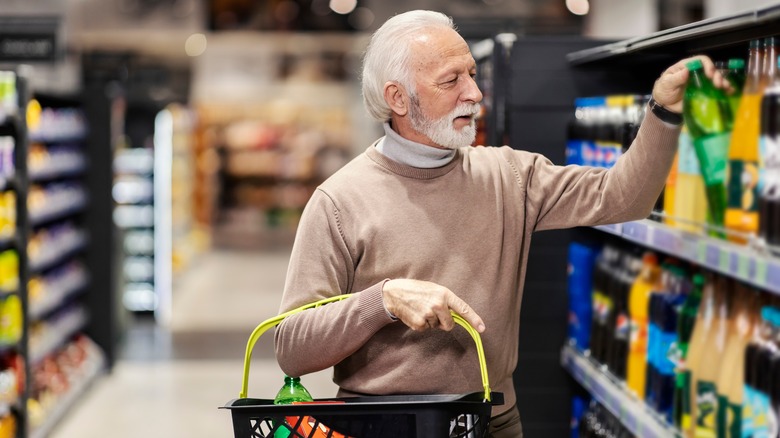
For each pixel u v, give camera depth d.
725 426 2.50
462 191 2.45
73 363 7.49
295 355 2.34
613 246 3.64
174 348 9.19
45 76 10.38
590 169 2.54
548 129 3.96
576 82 3.95
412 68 2.35
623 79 3.94
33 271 7.16
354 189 2.44
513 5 8.88
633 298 3.23
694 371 2.69
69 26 11.23
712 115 2.39
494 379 2.50
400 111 2.40
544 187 2.56
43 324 7.23
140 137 10.73
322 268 2.40
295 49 15.55
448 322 2.13
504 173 2.53
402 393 2.43
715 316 2.65
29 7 9.41
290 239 18.80
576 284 3.88
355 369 2.47
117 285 9.03
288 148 19.31
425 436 2.04
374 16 11.27
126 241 10.66
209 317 11.02
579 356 3.79
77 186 8.37
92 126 8.41
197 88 18.00
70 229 8.10
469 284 2.41
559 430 4.06
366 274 2.43
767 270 1.97
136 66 13.23
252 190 19.33
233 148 19.30
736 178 2.28
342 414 2.06
